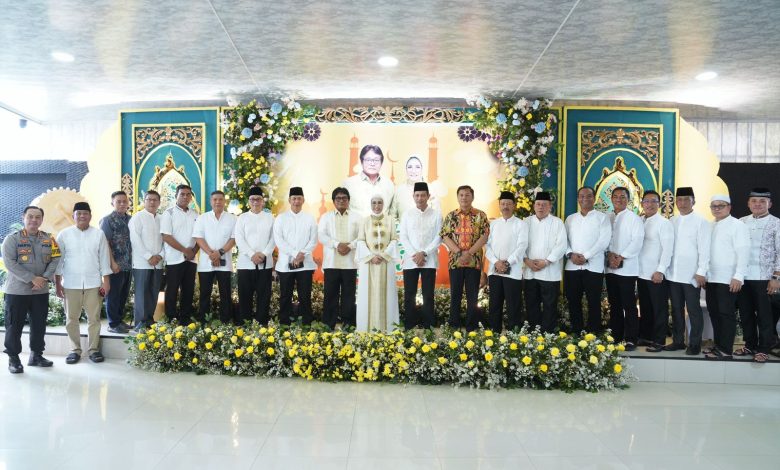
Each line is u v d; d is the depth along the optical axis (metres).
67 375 4.97
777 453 3.42
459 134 7.13
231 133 7.07
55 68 5.80
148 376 4.96
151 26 4.59
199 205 7.27
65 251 5.45
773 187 7.92
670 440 3.61
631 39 4.81
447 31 4.67
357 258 5.89
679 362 5.12
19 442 3.43
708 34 4.67
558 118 6.95
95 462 3.15
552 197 6.88
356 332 5.25
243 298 6.00
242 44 5.04
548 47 5.05
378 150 7.16
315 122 7.17
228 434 3.58
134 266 5.95
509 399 4.44
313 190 7.21
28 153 9.00
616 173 7.00
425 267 5.69
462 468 3.12
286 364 5.00
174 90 6.75
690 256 5.31
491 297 5.70
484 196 7.12
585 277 5.59
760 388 4.92
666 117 7.02
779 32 4.59
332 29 4.65
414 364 4.81
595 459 3.28
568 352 4.73
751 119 8.01
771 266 5.17
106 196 7.66
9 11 4.28
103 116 8.34
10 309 5.05
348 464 3.15
